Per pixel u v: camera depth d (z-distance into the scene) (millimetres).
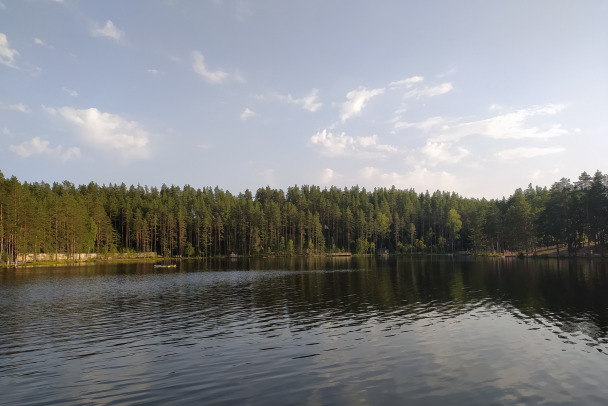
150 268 87000
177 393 14656
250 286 49062
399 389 14680
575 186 96688
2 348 20922
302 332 23844
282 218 176500
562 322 25109
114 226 158250
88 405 13742
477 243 143250
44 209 104188
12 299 38344
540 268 67625
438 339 21609
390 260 119188
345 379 15805
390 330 23938
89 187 182500
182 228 155625
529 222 109562
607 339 21016
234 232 173250
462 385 14992
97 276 65000
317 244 173000
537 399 13648
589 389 14445
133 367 17703
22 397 14500
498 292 39281
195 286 49562
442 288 43938
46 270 78750
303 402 13641
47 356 19438
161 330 24812
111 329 25172
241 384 15453
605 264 72500
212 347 20781
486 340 21203
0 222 83812
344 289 44656
